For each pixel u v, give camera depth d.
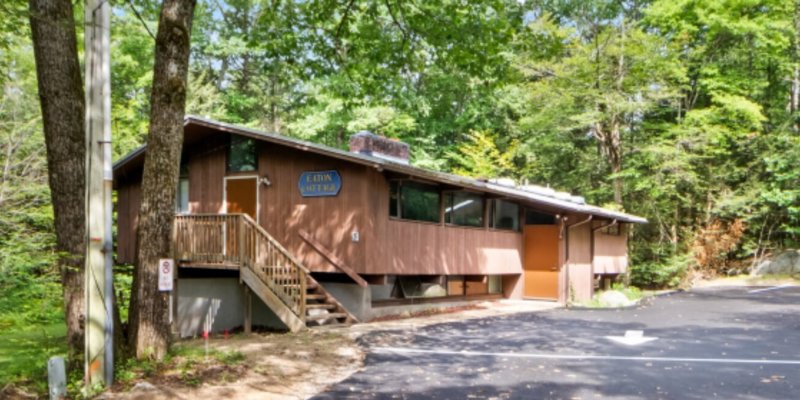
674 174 27.45
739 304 19.86
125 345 8.48
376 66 13.88
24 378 8.31
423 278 18.22
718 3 26.94
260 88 34.78
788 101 34.62
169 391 7.44
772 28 28.14
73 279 8.17
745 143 31.12
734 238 31.09
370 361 9.74
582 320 15.26
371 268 14.60
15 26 9.08
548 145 30.39
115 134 20.52
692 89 31.58
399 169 14.19
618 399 7.40
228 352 9.66
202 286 14.05
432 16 12.73
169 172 8.72
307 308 13.56
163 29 8.62
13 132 13.67
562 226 20.42
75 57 8.26
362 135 17.36
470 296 19.86
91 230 7.64
